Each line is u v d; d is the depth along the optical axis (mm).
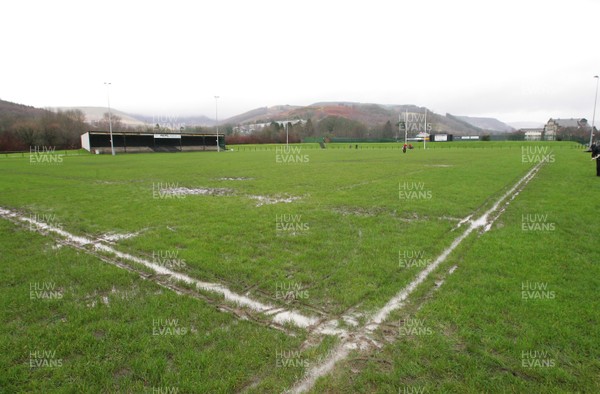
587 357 4199
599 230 9445
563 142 89438
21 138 87750
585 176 21266
